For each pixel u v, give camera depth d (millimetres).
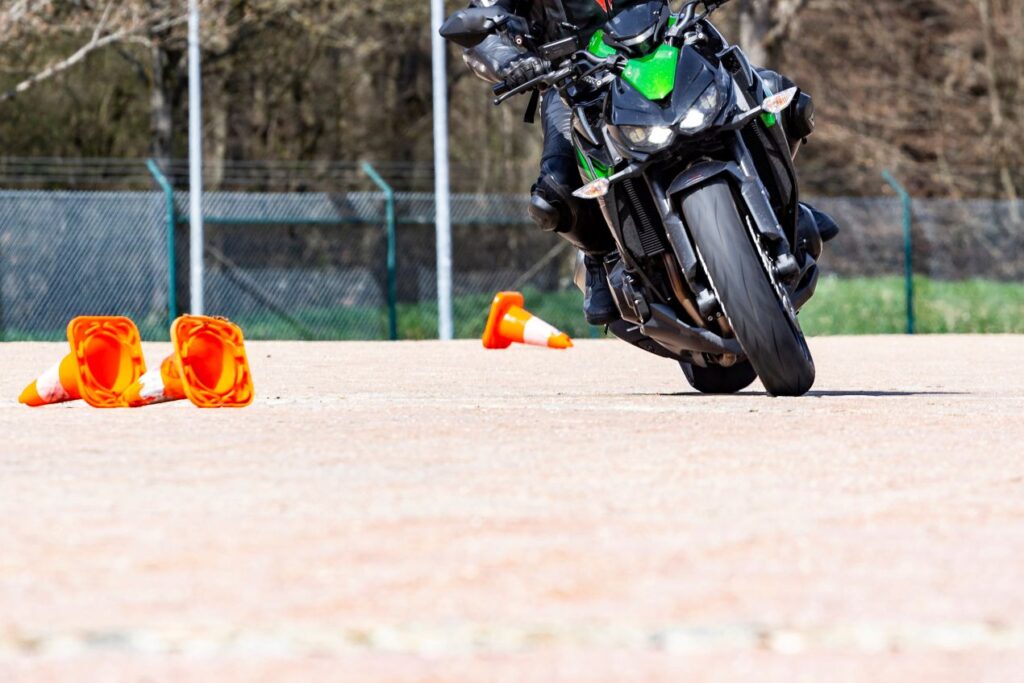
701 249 20781
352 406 22438
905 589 8508
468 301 83562
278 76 121250
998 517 11156
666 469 14094
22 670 6766
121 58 113062
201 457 15188
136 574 8984
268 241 84375
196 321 22297
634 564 9250
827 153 135500
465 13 22453
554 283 85062
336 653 7043
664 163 21156
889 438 17000
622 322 23828
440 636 7375
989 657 6938
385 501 11969
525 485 12953
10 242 78250
